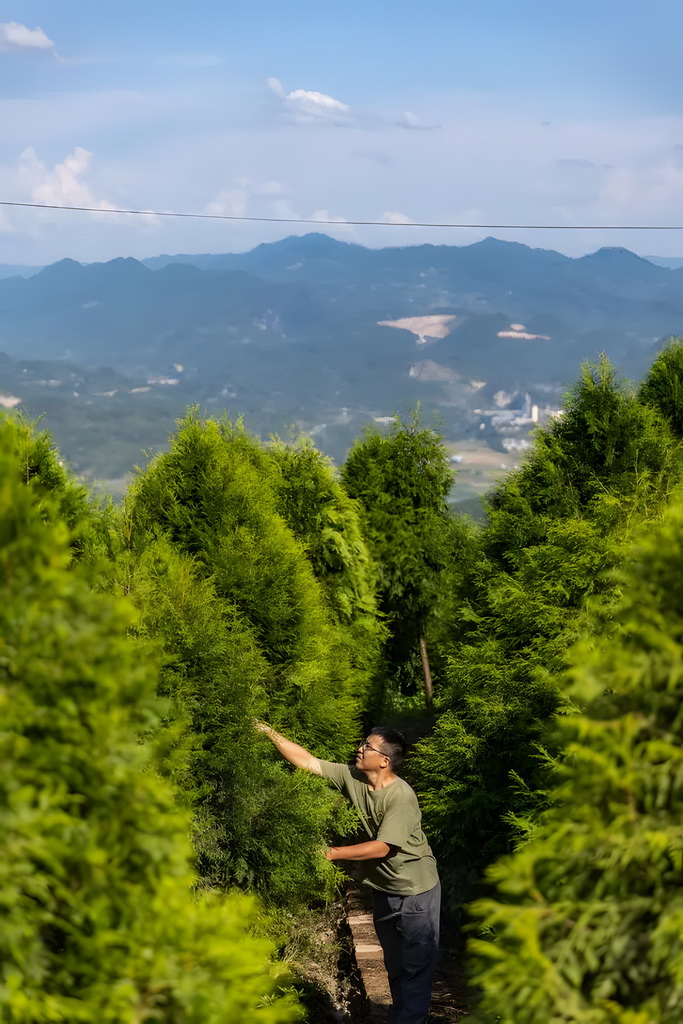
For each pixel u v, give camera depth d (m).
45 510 2.37
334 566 9.41
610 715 1.99
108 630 1.89
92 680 1.84
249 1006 1.98
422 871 4.67
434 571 12.01
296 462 9.41
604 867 1.91
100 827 1.83
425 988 4.73
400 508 12.29
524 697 5.70
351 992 5.54
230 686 5.45
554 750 5.04
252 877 5.54
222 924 1.96
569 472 6.87
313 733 6.58
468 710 6.04
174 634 5.36
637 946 1.87
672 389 7.78
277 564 6.64
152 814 1.90
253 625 6.43
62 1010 1.72
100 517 5.86
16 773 1.73
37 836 1.71
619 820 1.87
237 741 5.43
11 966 1.70
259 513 6.79
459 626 7.23
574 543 5.88
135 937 1.81
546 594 5.90
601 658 1.98
